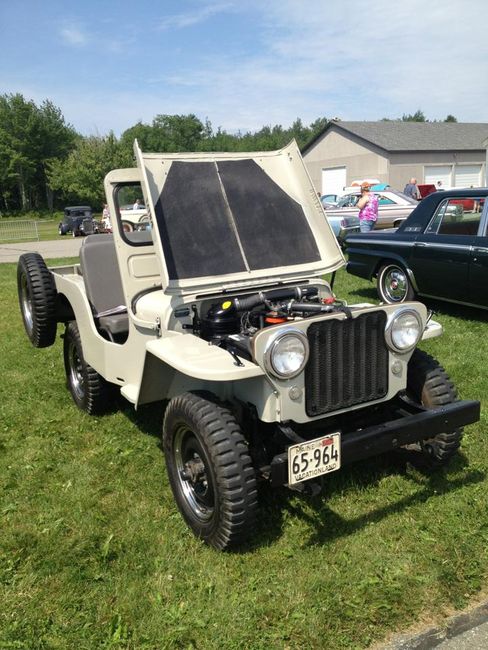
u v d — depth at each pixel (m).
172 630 2.55
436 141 34.47
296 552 3.03
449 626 2.55
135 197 4.10
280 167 4.12
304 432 3.31
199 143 97.25
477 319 7.57
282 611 2.63
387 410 3.49
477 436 4.19
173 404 3.16
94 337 4.36
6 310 9.52
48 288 5.42
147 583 2.84
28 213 70.69
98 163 60.75
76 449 4.34
